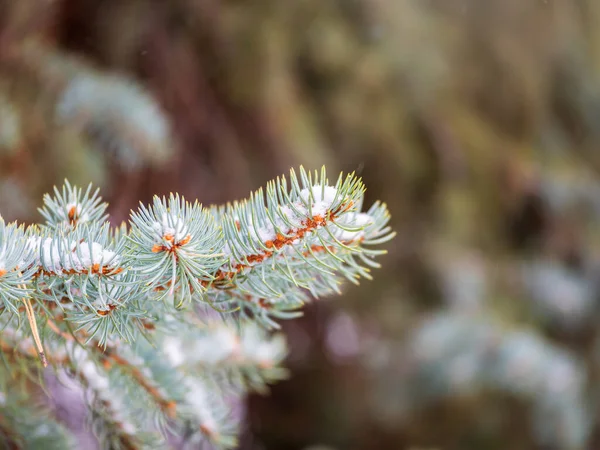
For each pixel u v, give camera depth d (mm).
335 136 1447
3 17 1049
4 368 603
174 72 1288
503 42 1607
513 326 1449
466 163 1581
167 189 1333
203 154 1371
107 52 1230
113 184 1252
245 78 1313
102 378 603
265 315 571
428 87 1488
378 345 1616
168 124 1128
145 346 601
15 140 948
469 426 1607
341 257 551
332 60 1391
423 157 1546
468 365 1336
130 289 514
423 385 1446
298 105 1376
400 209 1559
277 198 518
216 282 533
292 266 544
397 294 1607
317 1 1366
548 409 1306
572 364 1332
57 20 1179
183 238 496
